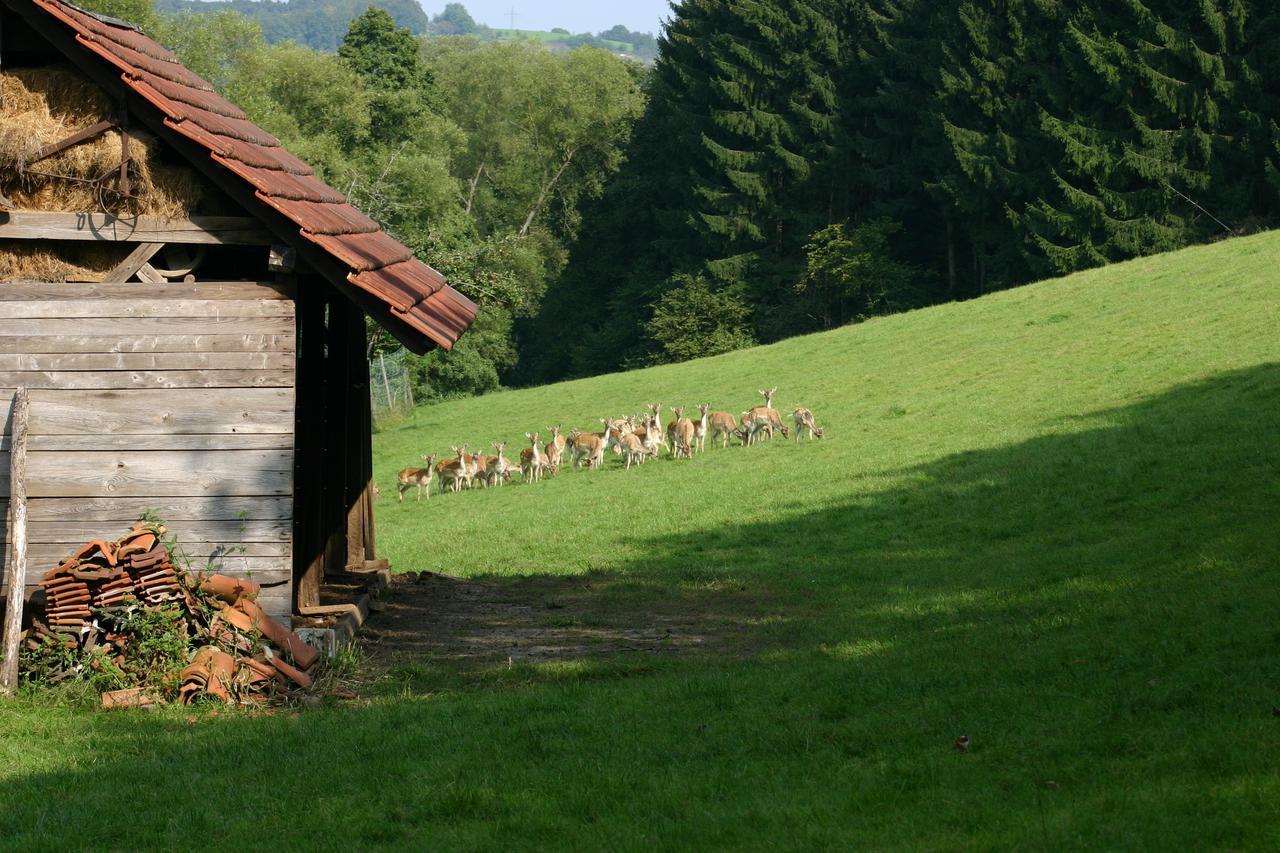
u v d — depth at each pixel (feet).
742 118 228.84
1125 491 59.98
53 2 38.34
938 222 225.97
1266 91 186.50
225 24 188.85
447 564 67.92
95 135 37.86
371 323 142.61
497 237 157.48
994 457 76.59
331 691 36.22
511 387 289.74
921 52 218.18
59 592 35.99
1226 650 30.50
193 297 38.75
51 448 38.22
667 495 84.69
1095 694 28.68
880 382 118.62
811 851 20.86
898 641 39.01
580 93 292.20
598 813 23.81
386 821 24.06
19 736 31.45
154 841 23.66
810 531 67.10
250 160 39.99
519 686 36.63
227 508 38.40
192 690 34.96
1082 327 119.34
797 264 232.73
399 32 237.04
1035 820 21.12
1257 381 78.69
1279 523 45.55
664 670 38.52
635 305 248.32
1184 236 185.06
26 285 38.42
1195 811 20.65
